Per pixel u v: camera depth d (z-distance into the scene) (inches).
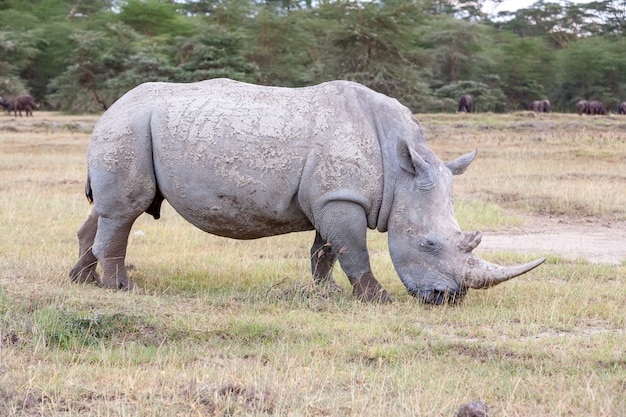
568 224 782.5
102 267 499.2
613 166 1176.8
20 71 3553.2
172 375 333.1
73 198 853.2
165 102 490.3
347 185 470.0
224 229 499.5
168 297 464.1
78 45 3191.4
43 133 1802.4
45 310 402.6
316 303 457.7
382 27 2669.8
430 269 459.5
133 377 329.7
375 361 362.9
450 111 3233.3
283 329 399.5
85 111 2942.9
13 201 816.3
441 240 457.1
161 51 3088.1
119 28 3137.3
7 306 410.0
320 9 3371.1
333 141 472.4
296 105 482.9
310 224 498.3
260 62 3134.8
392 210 473.7
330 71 2728.8
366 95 489.7
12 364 345.1
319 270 513.3
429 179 465.4
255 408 298.7
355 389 322.3
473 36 3570.4
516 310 453.7
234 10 3361.2
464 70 3641.7
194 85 502.6
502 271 447.2
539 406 308.3
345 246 477.1
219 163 477.1
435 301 459.5
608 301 474.3
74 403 303.7
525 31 5073.8
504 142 1545.3
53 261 556.7
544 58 3895.2
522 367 355.6
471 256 454.9
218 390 311.7
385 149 476.7
